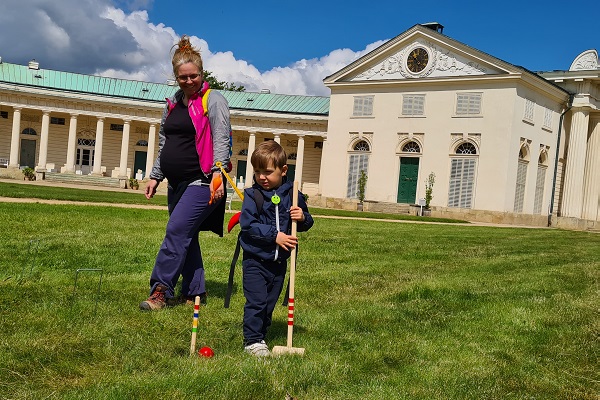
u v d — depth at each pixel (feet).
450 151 132.26
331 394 11.13
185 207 18.11
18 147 175.22
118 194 109.40
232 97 192.95
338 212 105.60
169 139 18.62
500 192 125.59
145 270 23.91
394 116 140.05
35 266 22.48
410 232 62.03
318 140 182.29
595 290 26.30
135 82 195.31
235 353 13.48
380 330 16.53
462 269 31.65
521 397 11.82
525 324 18.22
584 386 12.80
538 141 135.23
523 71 122.52
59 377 11.13
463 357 14.33
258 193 14.32
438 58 134.21
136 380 10.86
